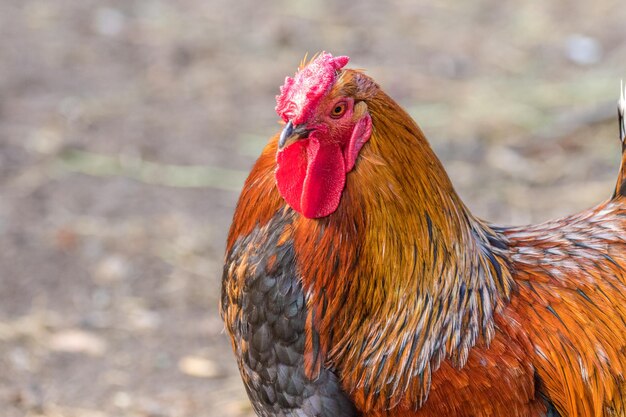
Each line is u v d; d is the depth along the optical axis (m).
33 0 20.42
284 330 6.88
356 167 6.57
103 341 11.16
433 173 6.68
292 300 6.83
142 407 10.12
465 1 20.89
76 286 12.06
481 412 6.98
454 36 19.20
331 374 7.02
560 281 7.23
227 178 14.56
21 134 15.32
